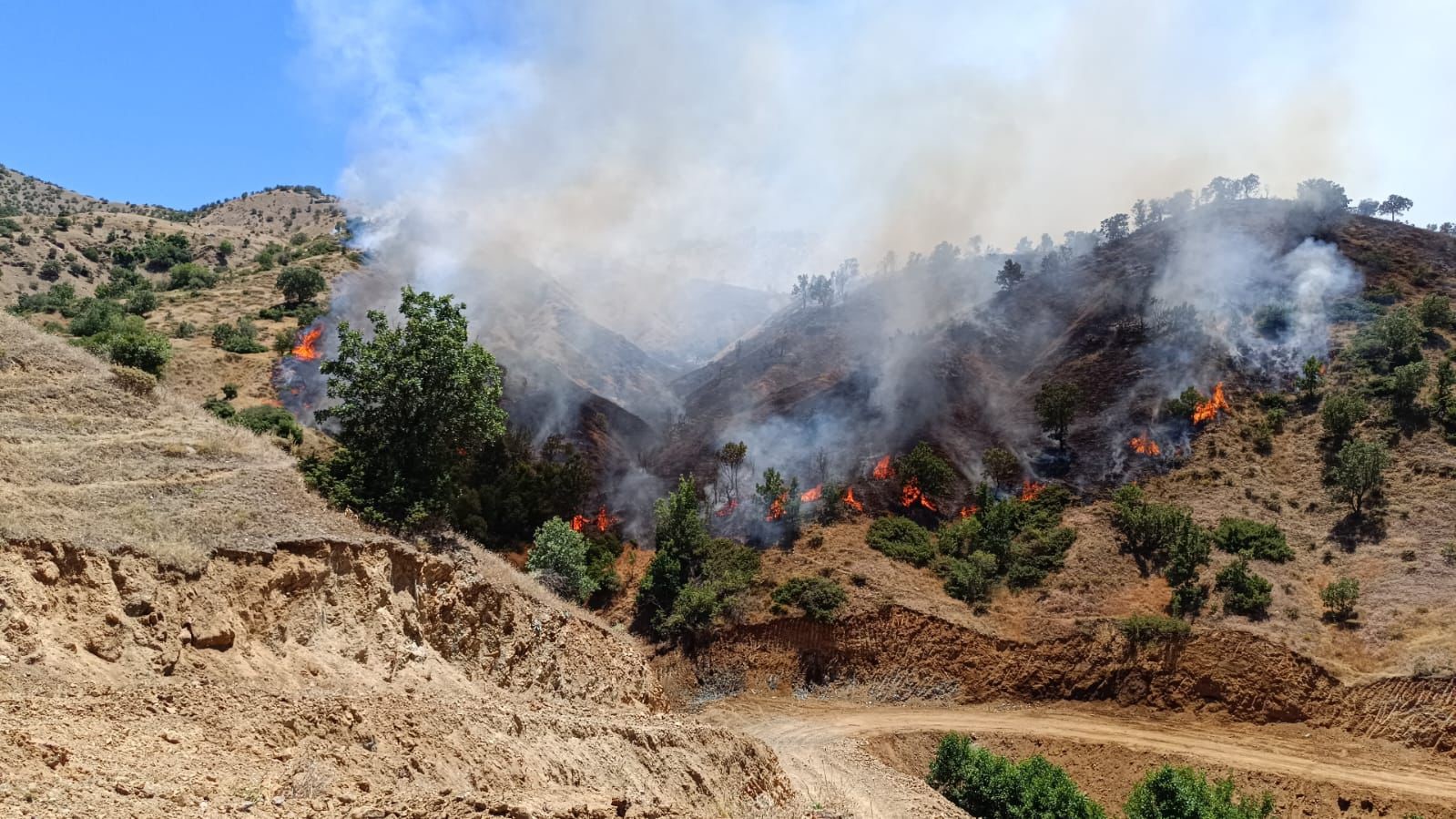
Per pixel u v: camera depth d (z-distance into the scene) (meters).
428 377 31.00
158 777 11.16
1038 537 60.62
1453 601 47.34
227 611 19.16
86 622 16.52
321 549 22.27
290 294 86.94
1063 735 45.28
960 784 36.09
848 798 32.16
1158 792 33.50
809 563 58.75
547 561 51.28
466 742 16.88
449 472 32.38
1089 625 51.59
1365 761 41.44
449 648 25.30
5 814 8.84
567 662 30.23
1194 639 48.72
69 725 12.03
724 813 22.83
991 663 51.28
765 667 52.47
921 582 57.41
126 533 18.78
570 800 16.41
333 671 20.42
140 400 26.80
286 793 11.98
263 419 51.12
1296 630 48.50
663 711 36.16
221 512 21.80
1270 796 37.22
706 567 58.56
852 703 50.19
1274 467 63.19
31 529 17.16
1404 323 69.25
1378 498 56.78
